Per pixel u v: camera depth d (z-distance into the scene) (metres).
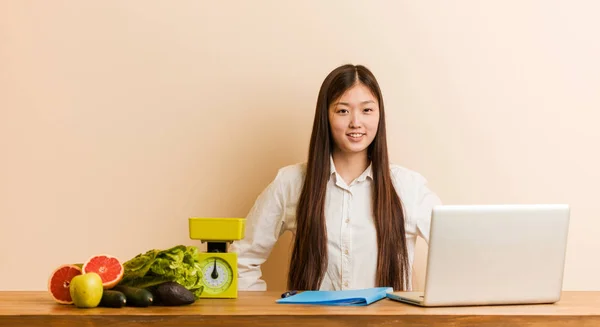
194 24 2.73
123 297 1.71
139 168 2.72
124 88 2.72
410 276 2.56
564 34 2.78
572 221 2.78
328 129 2.46
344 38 2.75
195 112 2.74
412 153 2.76
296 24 2.74
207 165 2.74
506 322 1.63
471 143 2.77
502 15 2.78
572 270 2.78
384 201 2.43
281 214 2.53
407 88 2.76
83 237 2.71
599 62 2.79
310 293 1.94
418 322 1.62
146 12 2.72
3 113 2.69
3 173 2.69
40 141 2.70
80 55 2.71
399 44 2.76
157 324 1.60
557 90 2.78
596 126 2.78
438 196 2.74
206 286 1.93
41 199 2.70
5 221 2.69
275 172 2.75
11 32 2.70
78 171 2.71
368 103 2.40
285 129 2.75
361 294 1.88
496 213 1.74
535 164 2.78
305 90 2.75
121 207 2.72
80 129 2.71
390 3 2.76
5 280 2.69
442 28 2.77
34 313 1.61
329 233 2.46
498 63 2.77
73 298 1.70
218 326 1.60
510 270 1.77
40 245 2.70
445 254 1.72
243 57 2.74
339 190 2.49
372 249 2.45
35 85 2.70
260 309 1.69
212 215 2.74
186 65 2.73
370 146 2.50
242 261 2.50
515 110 2.78
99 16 2.71
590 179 2.78
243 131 2.75
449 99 2.77
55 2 2.71
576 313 1.67
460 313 1.64
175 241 2.73
